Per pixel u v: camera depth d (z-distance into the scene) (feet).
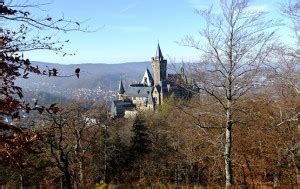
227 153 55.06
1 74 19.75
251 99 54.13
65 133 87.92
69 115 87.45
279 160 77.66
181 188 84.64
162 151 151.12
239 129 74.54
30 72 20.63
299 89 55.57
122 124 213.25
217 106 56.39
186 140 99.66
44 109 20.80
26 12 19.44
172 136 133.18
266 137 76.79
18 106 19.83
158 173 150.92
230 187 55.31
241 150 80.28
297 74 51.47
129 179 154.20
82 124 95.96
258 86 50.98
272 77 50.47
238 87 51.06
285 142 72.38
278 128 68.80
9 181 97.19
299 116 59.88
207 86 51.49
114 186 78.74
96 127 122.21
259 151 82.02
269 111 62.64
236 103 53.72
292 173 78.43
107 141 140.97
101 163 145.59
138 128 163.43
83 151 103.35
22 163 20.21
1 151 18.97
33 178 105.19
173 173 148.15
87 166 137.49
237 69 50.55
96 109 112.06
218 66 50.65
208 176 105.09
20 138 19.38
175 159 134.10
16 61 20.11
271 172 85.61
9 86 20.20
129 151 161.48
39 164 71.51
